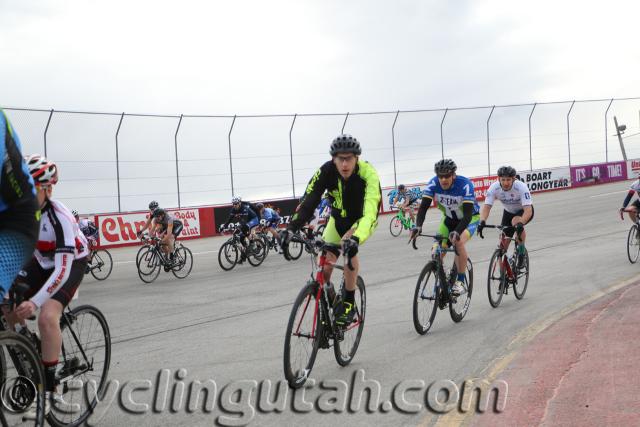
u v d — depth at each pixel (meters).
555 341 4.40
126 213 18.03
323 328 4.07
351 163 4.00
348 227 4.36
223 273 11.13
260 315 6.66
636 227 8.75
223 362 4.66
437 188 5.57
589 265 8.73
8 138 2.10
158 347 5.36
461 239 5.59
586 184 29.25
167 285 9.99
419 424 3.16
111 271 12.74
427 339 5.08
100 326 3.75
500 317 5.81
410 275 9.01
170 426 3.30
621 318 4.82
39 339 3.14
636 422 2.71
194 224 19.36
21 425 2.79
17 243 2.15
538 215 17.80
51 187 3.12
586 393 3.16
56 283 3.01
